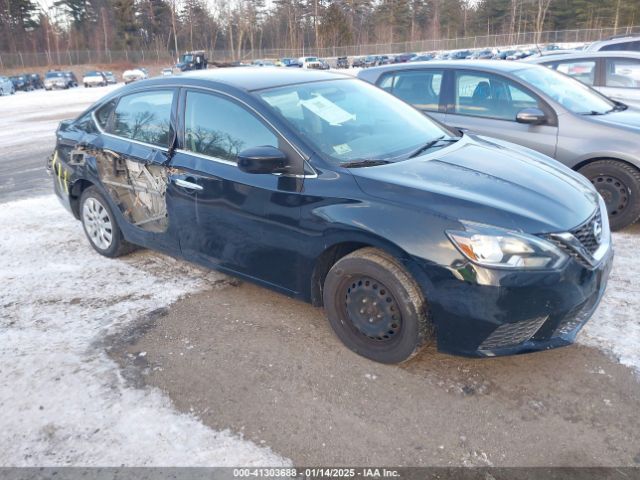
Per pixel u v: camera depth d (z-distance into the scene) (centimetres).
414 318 299
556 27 6931
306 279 344
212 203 377
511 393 296
